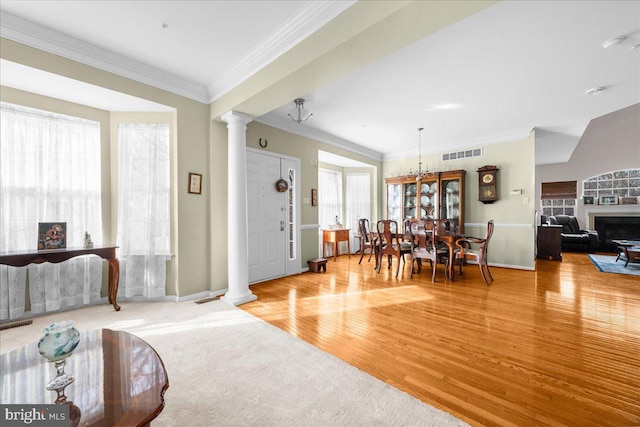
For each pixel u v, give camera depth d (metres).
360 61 2.23
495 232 5.55
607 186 7.75
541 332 2.41
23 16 2.18
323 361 1.96
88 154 3.14
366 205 7.37
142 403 0.90
